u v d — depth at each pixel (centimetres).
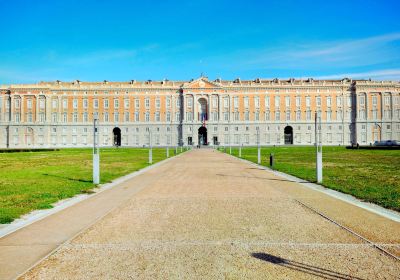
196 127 14562
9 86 14662
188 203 1720
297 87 14638
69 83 14850
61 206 1652
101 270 851
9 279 801
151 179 2766
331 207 1611
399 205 1611
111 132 14638
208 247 1020
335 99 14662
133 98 14700
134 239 1104
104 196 1939
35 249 1012
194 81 14600
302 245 1037
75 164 4322
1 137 14475
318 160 2494
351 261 905
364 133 14500
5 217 1376
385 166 3750
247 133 14650
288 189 2194
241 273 827
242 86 14650
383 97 14550
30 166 3978
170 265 879
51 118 14575
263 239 1100
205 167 3962
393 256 939
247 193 2033
